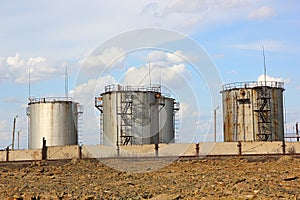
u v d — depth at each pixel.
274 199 18.88
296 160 39.03
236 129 58.84
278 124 58.75
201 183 25.25
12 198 20.91
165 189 23.17
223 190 21.73
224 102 60.22
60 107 66.06
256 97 58.22
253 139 57.84
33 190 24.38
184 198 19.75
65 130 66.06
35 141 66.31
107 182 27.72
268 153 46.72
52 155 48.50
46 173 35.16
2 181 29.94
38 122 66.38
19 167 41.41
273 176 27.38
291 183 23.77
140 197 20.41
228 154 46.38
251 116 58.22
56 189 24.61
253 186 22.72
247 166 35.81
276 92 58.91
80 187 25.28
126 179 29.34
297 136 60.25
